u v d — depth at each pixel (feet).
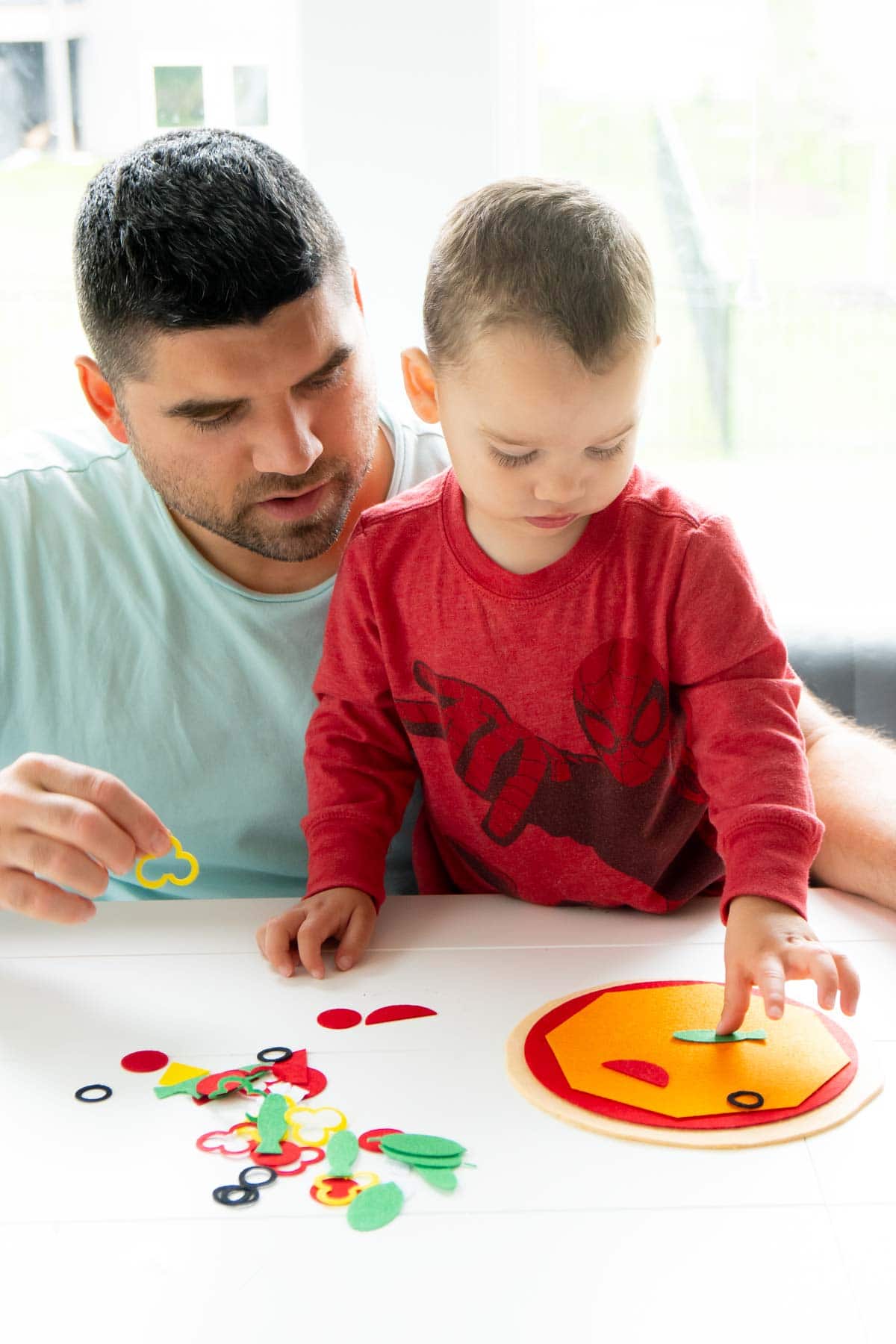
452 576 2.81
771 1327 1.64
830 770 2.99
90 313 2.79
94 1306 1.70
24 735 3.52
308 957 2.55
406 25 4.69
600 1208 1.86
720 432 5.27
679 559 2.68
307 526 2.89
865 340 5.18
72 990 2.52
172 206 2.60
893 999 2.39
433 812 3.13
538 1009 2.39
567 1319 1.65
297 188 2.82
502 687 2.84
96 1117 2.11
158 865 3.52
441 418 2.57
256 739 3.41
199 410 2.67
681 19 4.91
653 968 2.56
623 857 2.93
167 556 3.37
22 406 5.27
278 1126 2.06
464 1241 1.80
